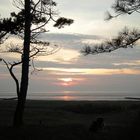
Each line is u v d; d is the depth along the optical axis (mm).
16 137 16578
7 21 19688
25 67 21969
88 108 45375
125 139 14766
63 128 20109
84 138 16719
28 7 21578
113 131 17859
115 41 15492
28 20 21453
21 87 22203
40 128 19766
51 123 27984
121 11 15719
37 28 22297
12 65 22125
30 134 17344
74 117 36969
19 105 22312
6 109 43969
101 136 17047
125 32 15633
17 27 20484
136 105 47188
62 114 39875
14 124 22234
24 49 21734
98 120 19641
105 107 45750
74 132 18281
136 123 14812
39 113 39688
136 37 15578
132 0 15516
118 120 30125
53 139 16281
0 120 31172
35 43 22547
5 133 17578
